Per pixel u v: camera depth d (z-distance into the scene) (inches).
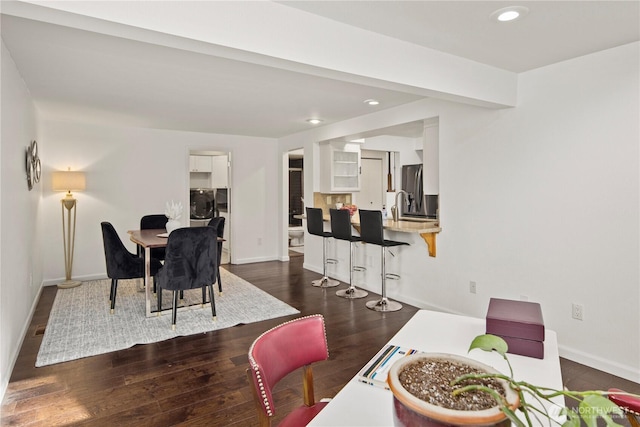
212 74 123.3
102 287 196.7
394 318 151.7
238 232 261.6
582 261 110.4
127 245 221.8
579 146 109.7
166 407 90.1
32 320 147.0
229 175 260.1
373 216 158.4
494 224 133.1
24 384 100.1
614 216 103.3
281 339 55.7
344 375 105.7
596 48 102.6
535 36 94.7
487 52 105.3
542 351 52.0
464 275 144.9
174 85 135.6
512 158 126.6
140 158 224.8
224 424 83.8
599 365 107.8
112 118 196.5
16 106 117.1
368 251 193.6
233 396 95.0
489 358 52.4
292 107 171.2
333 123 210.1
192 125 217.0
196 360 114.9
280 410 89.3
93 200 212.7
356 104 165.8
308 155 236.7
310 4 78.5
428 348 55.4
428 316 68.8
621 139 101.3
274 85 135.5
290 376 105.1
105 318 149.6
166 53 104.1
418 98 155.5
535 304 61.3
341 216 177.9
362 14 82.9
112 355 117.7
